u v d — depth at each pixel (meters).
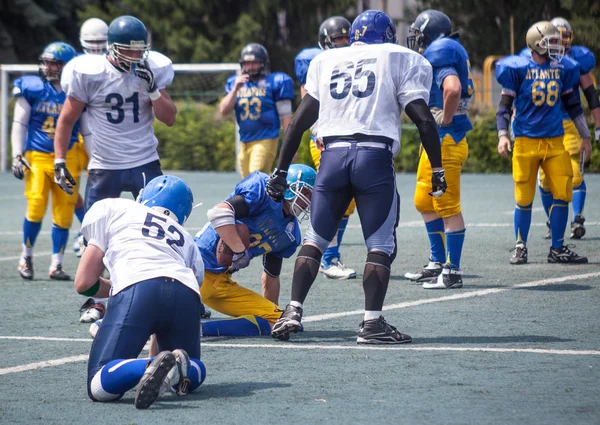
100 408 16.45
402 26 126.75
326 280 31.84
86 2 139.62
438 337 22.08
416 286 29.98
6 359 20.53
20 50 136.12
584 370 18.59
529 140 33.44
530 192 33.72
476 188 65.31
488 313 24.97
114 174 26.36
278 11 122.69
